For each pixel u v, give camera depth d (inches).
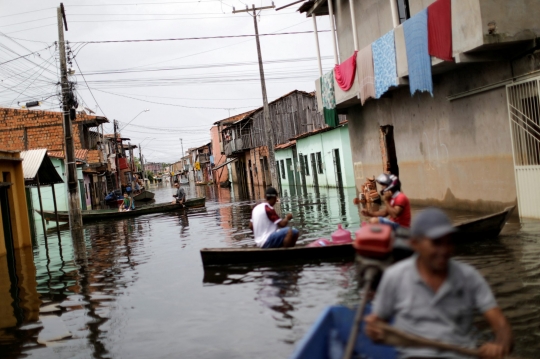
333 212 711.1
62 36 871.1
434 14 479.5
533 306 230.8
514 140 451.8
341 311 166.6
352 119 846.5
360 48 727.7
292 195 1143.0
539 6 418.6
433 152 604.4
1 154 652.7
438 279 124.3
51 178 823.1
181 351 224.5
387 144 741.3
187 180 4192.9
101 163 1768.0
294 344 217.6
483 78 489.4
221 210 1010.1
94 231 844.0
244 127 2016.5
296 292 297.4
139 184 3235.7
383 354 160.2
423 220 120.9
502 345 120.1
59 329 276.2
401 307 126.2
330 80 775.1
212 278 359.3
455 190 566.3
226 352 217.3
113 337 254.2
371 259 135.9
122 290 358.0
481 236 386.3
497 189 489.1
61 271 464.4
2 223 611.5
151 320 276.8
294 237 399.9
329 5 765.9
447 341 123.2
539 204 427.5
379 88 612.7
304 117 1529.3
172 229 746.2
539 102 418.3
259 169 1925.4
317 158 1317.7
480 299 124.3
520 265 302.8
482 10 414.6
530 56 423.5
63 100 877.8
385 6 637.9
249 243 525.0
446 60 468.4
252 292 309.1
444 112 570.3
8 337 268.7
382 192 351.3
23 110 1536.7
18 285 411.8
